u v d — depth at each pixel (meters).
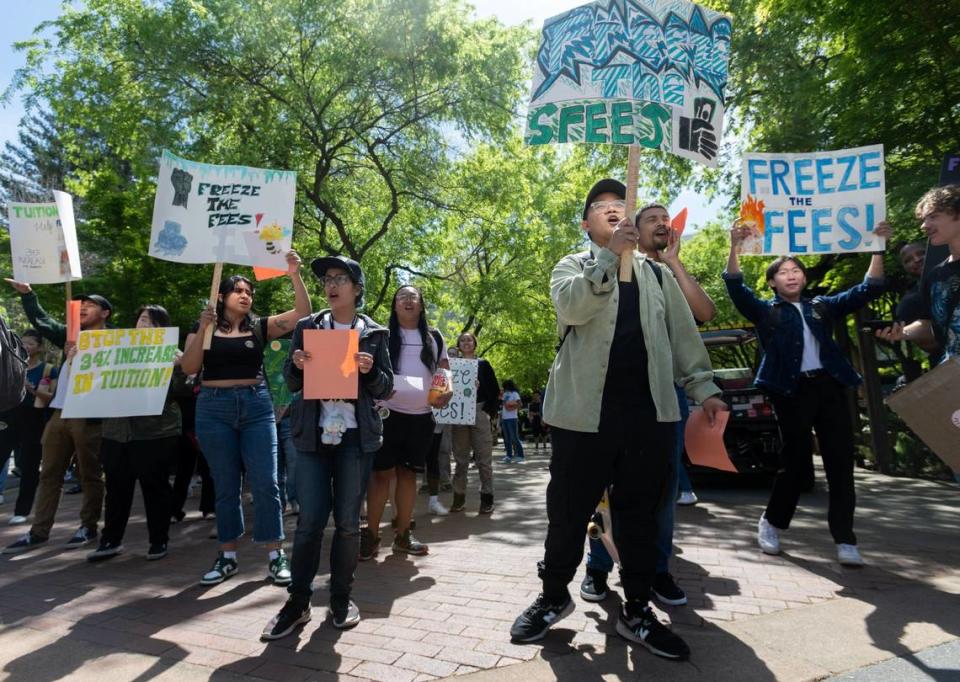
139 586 3.86
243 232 4.20
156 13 13.52
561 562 2.75
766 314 4.17
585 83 3.07
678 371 3.02
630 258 2.75
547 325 26.16
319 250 17.09
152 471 4.55
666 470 2.79
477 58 14.86
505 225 21.61
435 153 16.16
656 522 2.77
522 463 13.45
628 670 2.44
